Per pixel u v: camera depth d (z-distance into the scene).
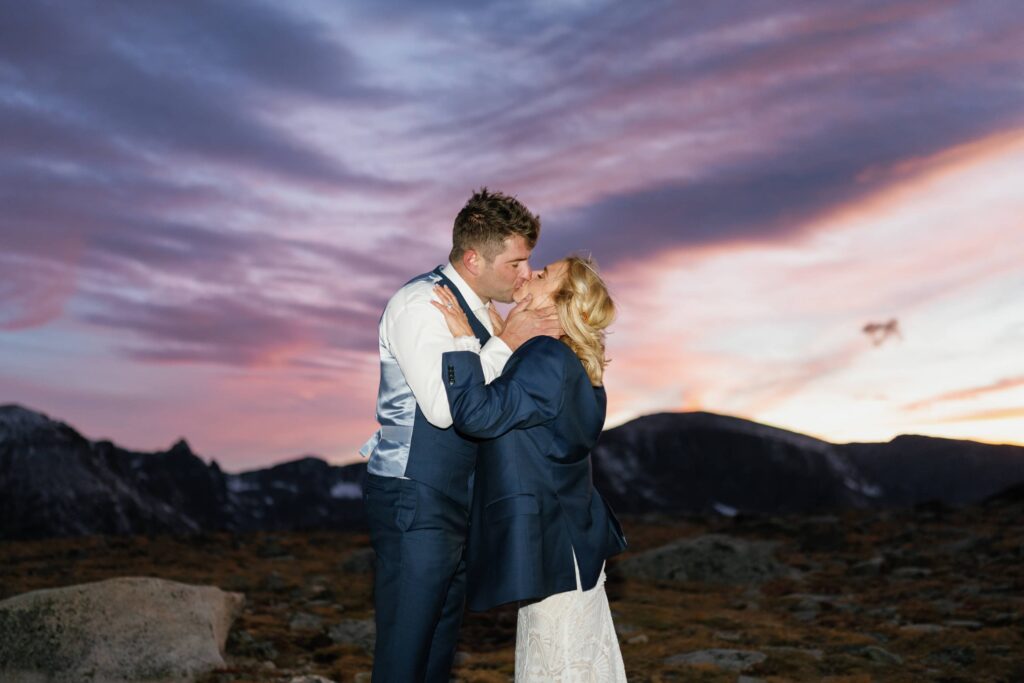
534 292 3.34
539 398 3.08
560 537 3.16
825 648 6.34
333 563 12.05
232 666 5.52
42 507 179.00
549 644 3.20
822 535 12.82
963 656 5.97
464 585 3.46
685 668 5.65
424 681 3.32
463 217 3.28
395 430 3.26
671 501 176.25
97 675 5.00
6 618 5.33
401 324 3.14
